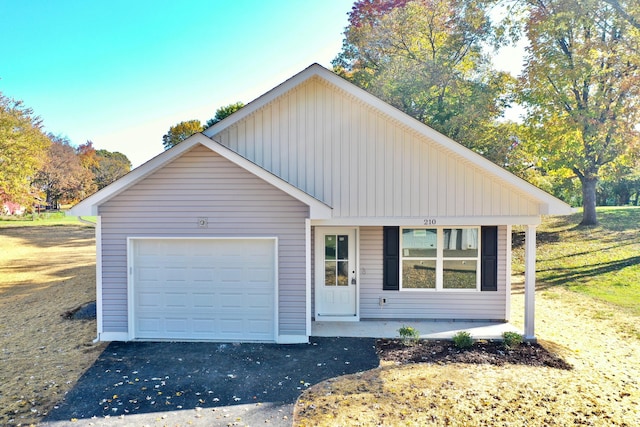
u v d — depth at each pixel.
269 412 5.93
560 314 11.57
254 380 7.02
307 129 9.88
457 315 10.70
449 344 8.95
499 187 9.49
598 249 19.83
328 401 6.23
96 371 7.37
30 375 7.20
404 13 22.20
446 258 10.72
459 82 21.12
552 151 20.72
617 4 16.61
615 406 6.05
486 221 9.50
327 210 8.73
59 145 46.97
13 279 17.12
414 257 10.77
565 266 18.08
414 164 9.69
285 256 8.92
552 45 19.91
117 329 9.05
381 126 9.74
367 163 9.77
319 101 9.88
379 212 9.74
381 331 9.78
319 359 7.99
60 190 47.00
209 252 9.09
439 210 9.64
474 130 19.95
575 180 25.95
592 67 18.98
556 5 17.98
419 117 21.55
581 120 19.33
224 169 8.88
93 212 8.81
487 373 7.27
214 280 9.09
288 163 9.89
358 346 8.77
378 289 10.80
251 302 9.08
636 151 19.03
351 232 10.81
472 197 9.56
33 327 10.09
